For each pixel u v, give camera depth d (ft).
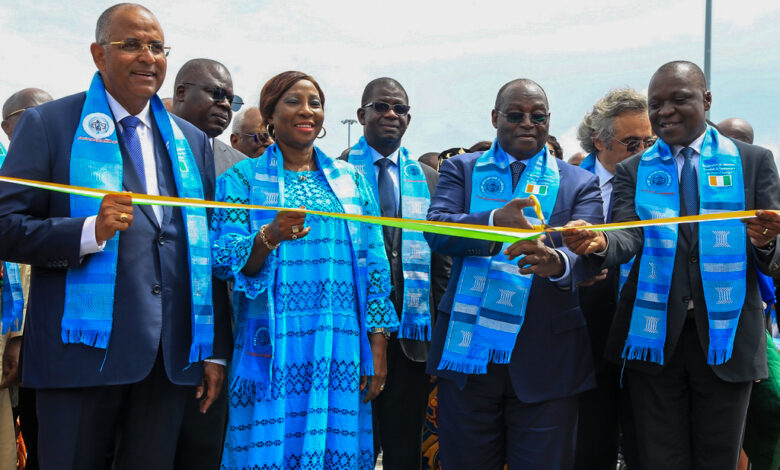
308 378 11.28
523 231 8.34
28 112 10.00
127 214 9.23
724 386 11.79
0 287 12.96
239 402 11.27
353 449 11.34
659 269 12.09
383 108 16.37
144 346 9.82
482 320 11.82
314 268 11.50
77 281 9.65
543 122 12.35
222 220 11.46
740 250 11.74
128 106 10.43
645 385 12.27
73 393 9.68
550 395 11.69
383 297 12.16
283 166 12.02
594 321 14.21
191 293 10.29
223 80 16.26
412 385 15.24
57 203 9.89
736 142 12.34
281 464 10.86
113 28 10.17
